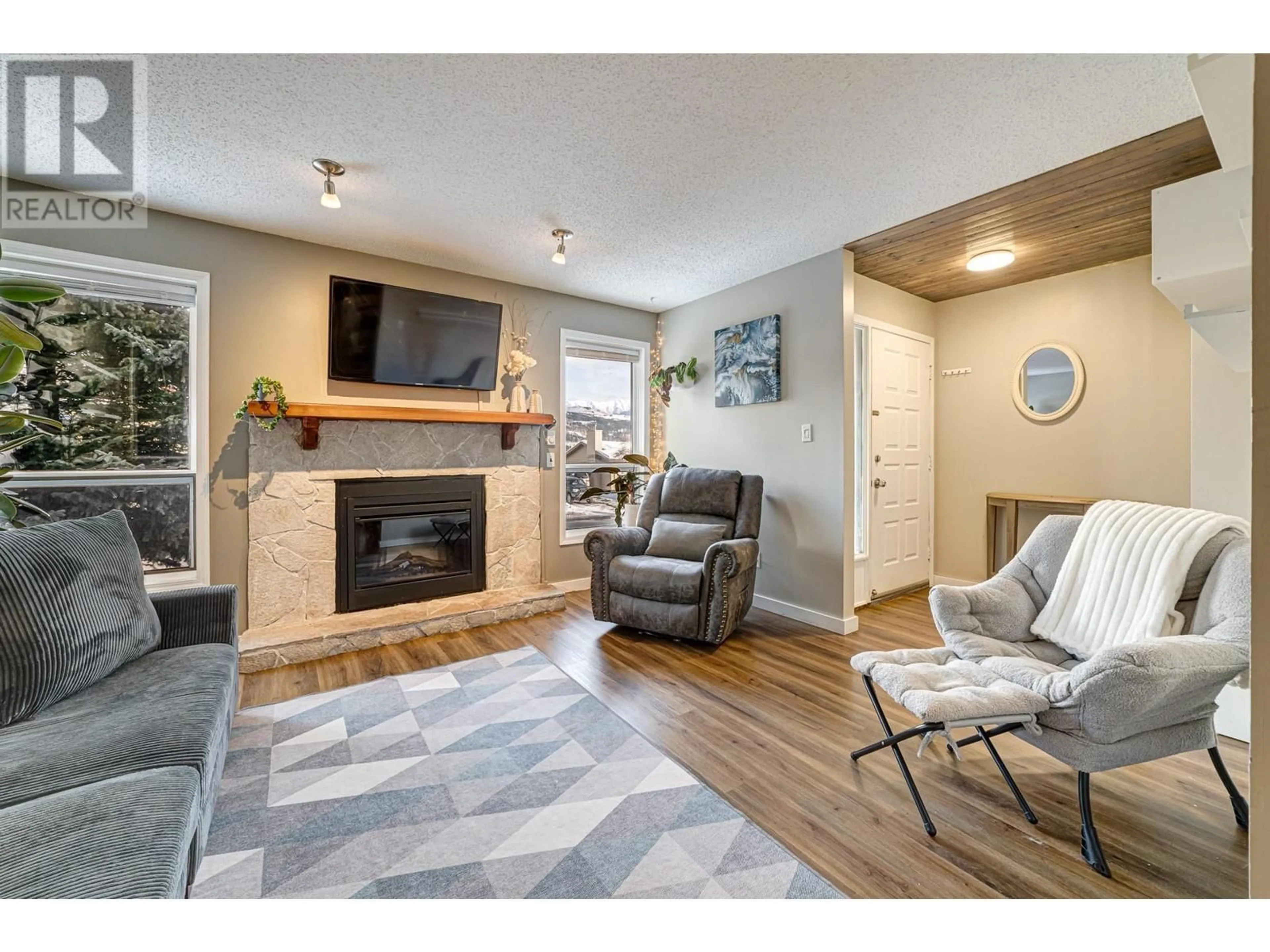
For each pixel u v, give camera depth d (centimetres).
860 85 190
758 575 396
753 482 356
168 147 227
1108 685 138
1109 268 362
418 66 180
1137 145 227
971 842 155
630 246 337
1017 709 149
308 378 328
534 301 421
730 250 343
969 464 430
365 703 240
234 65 178
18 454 264
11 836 91
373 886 139
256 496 308
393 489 351
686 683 264
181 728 132
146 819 98
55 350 271
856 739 212
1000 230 312
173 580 293
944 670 176
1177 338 336
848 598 343
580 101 199
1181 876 141
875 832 159
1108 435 362
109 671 156
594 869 145
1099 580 188
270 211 286
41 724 132
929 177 253
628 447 489
